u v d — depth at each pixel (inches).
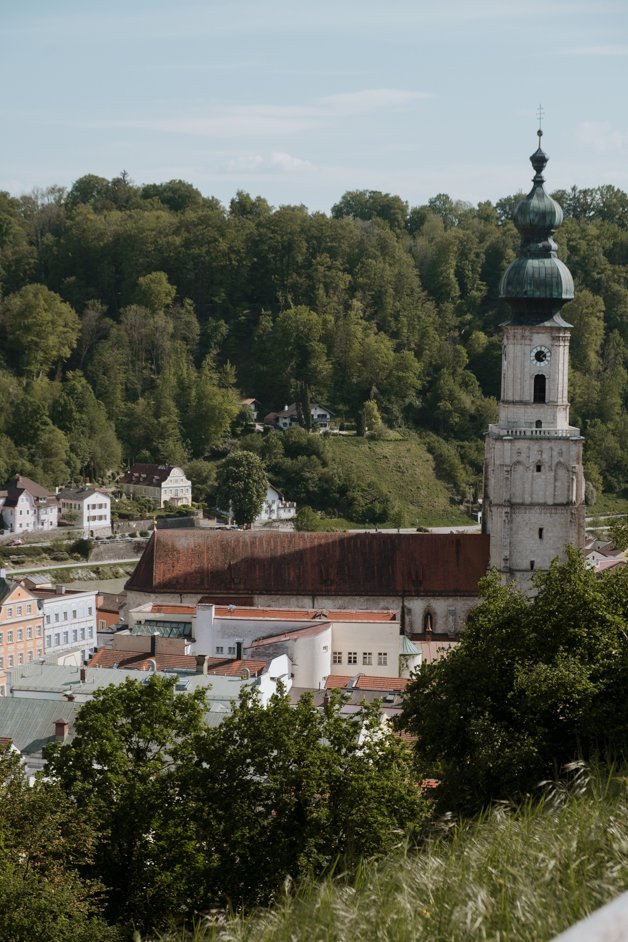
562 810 1940.2
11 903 3157.0
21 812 3590.1
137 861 3846.0
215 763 3922.2
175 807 3855.8
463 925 1562.5
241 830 3708.2
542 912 1544.0
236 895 3617.1
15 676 7234.3
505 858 1749.5
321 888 1867.6
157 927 3612.2
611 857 1702.8
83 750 4151.1
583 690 3585.1
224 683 7071.9
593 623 4052.7
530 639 4097.0
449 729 4037.9
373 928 1640.0
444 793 3863.2
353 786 3693.4
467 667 4173.2
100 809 3902.6
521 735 3602.4
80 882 3474.4
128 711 4333.2
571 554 4586.6
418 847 2180.1
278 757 3887.8
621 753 2637.8
